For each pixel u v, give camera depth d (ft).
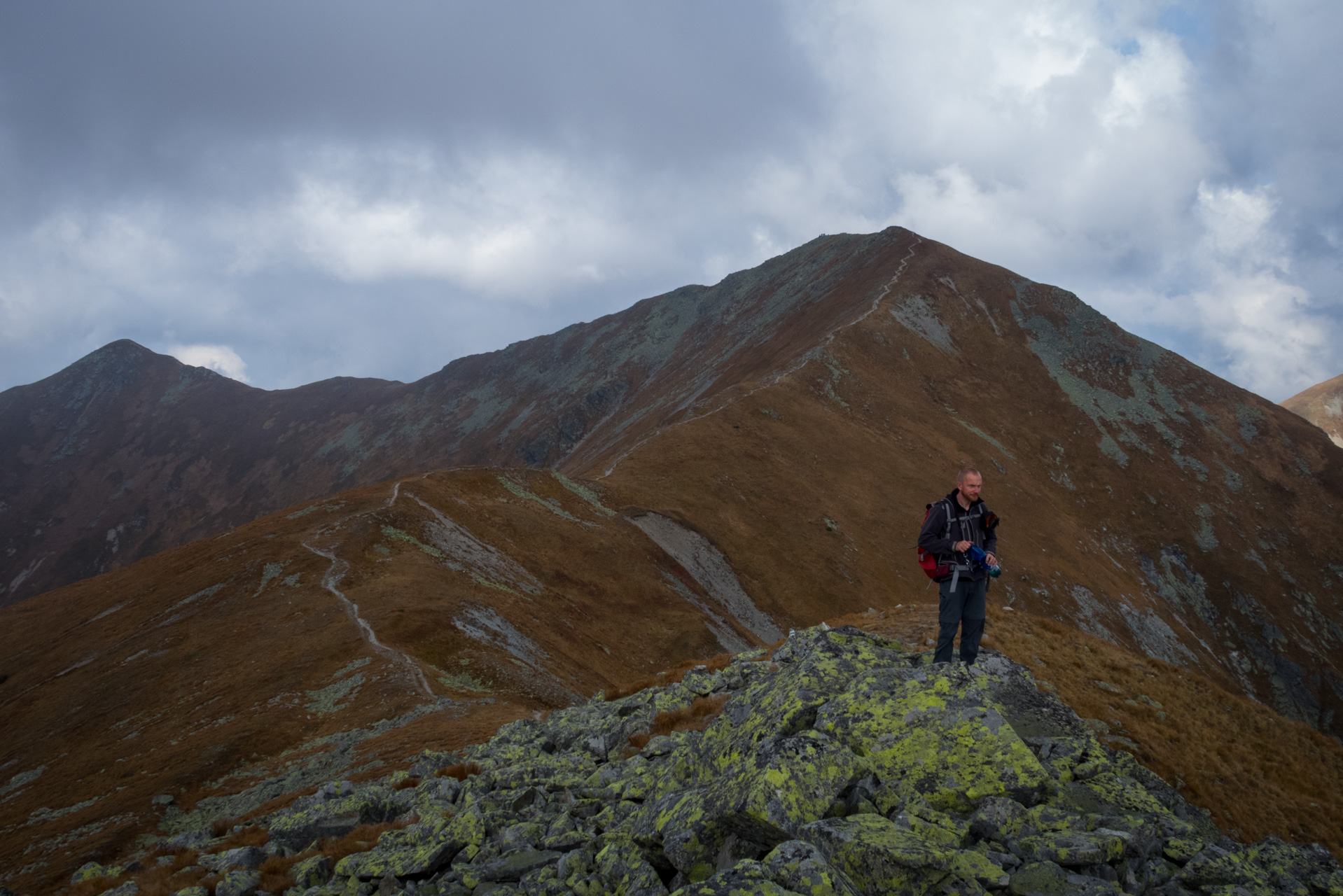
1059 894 19.72
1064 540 451.94
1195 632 442.91
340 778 106.32
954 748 25.95
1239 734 50.37
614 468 400.67
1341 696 415.03
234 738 152.25
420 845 34.68
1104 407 583.99
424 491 329.93
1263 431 575.38
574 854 28.22
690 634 286.46
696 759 30.96
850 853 20.31
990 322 641.81
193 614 239.91
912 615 67.36
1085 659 56.24
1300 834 38.81
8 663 255.70
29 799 155.84
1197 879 22.53
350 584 242.78
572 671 219.82
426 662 189.16
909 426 497.87
